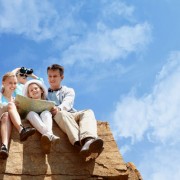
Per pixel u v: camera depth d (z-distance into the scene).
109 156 2.84
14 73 3.14
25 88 2.93
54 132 2.81
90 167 2.75
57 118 2.82
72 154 2.77
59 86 3.15
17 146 2.69
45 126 2.70
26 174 2.62
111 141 2.93
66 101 3.01
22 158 2.66
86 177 2.72
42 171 2.65
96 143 2.59
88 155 2.69
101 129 2.98
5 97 3.04
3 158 2.57
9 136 2.68
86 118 2.78
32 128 2.58
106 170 2.77
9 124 2.68
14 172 2.60
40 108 2.80
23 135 2.57
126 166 2.88
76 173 2.71
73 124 2.78
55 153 2.74
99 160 2.80
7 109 2.74
